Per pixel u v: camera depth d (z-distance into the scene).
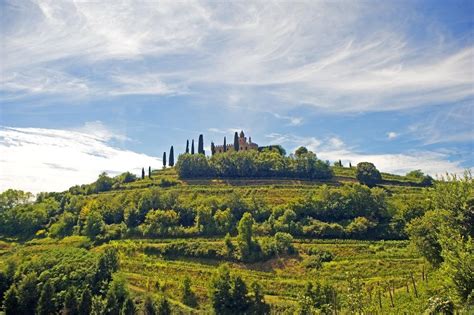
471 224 62.59
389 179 187.00
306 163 185.88
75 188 191.25
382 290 86.12
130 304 85.12
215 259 114.25
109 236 133.00
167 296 95.56
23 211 157.62
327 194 145.50
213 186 175.25
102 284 94.94
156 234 131.75
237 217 141.62
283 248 116.69
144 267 110.12
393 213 136.12
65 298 85.50
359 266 105.56
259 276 104.62
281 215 140.25
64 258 105.38
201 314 87.25
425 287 71.81
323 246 118.69
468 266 45.94
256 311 87.38
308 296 83.44
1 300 91.44
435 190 72.19
